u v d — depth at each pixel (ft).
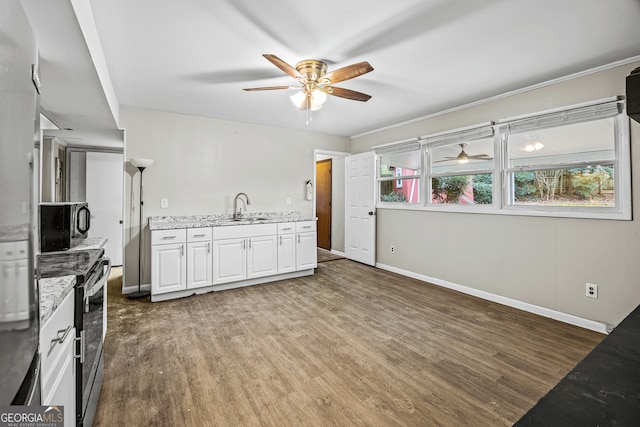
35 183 2.42
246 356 7.32
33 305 2.38
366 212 16.92
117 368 6.75
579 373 2.24
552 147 9.80
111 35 6.84
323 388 6.14
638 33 6.84
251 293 12.06
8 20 1.80
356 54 7.85
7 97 1.81
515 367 6.87
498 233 11.05
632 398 1.93
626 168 8.15
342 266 16.63
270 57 6.84
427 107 12.32
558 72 8.93
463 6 5.93
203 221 13.00
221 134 14.07
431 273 13.53
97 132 12.30
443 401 5.75
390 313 10.02
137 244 12.29
